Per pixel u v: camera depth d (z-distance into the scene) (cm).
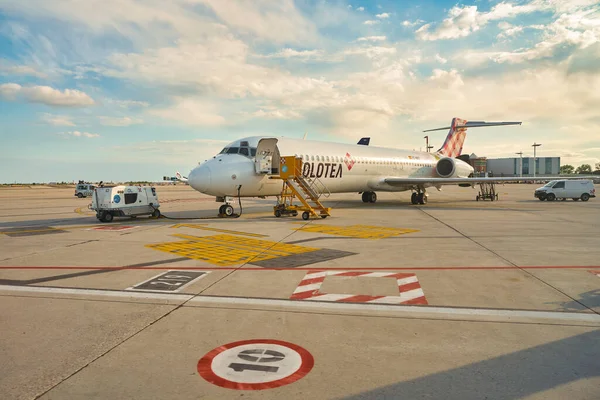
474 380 353
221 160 1819
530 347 420
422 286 654
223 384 350
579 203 2841
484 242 1101
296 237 1221
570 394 329
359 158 2475
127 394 334
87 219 1909
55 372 372
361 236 1233
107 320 509
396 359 395
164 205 2936
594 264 818
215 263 848
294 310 542
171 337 453
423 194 2764
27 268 814
